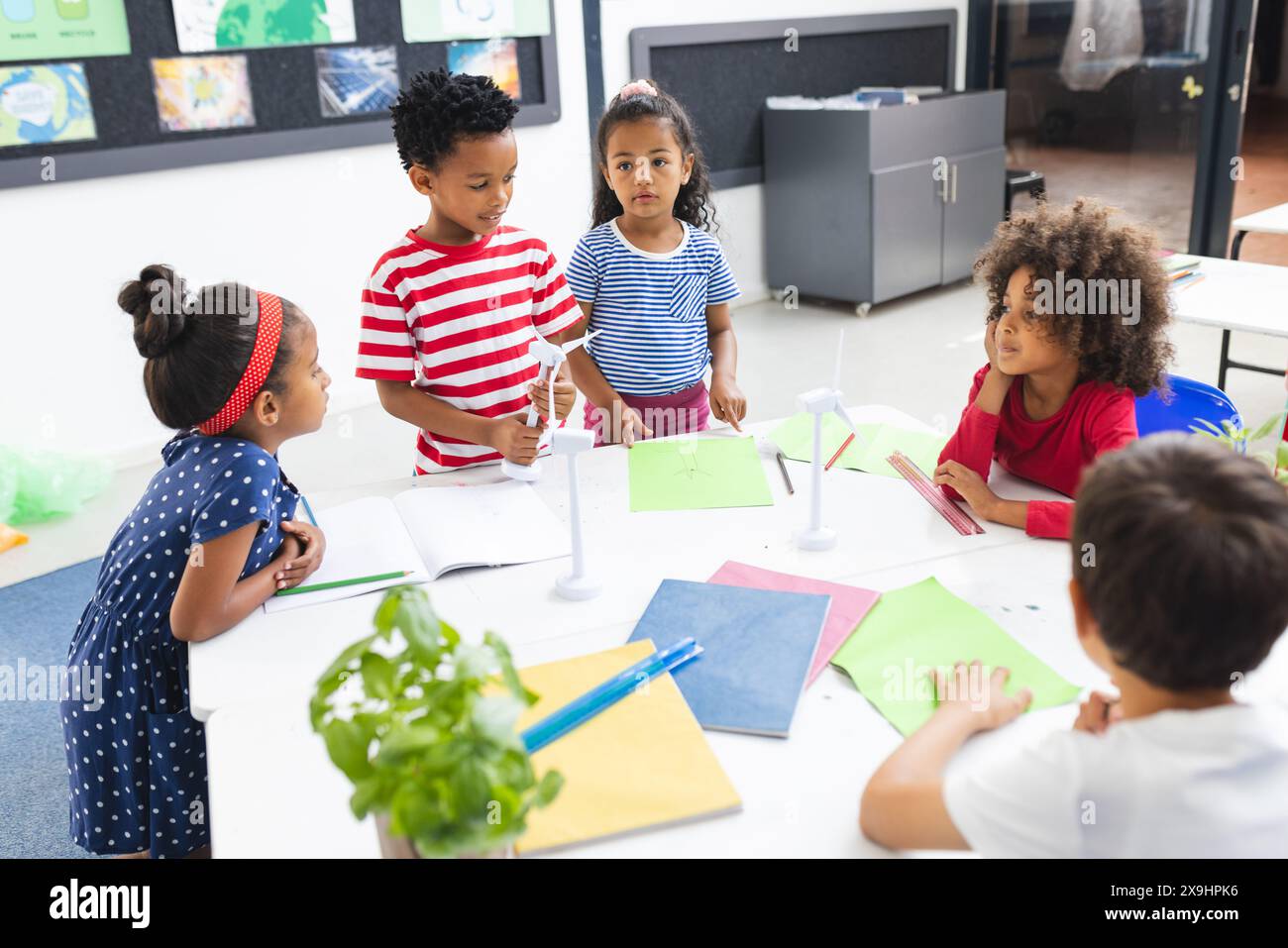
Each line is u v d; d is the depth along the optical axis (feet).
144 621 3.56
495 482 4.46
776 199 13.98
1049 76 15.01
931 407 10.34
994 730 2.70
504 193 4.67
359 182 10.66
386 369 4.84
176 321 3.35
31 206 8.87
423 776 1.84
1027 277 3.75
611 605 3.44
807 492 4.25
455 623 3.35
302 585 3.61
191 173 9.64
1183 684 2.08
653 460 4.60
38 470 8.67
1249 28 13.01
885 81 14.96
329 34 9.98
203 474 3.44
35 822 5.19
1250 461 2.09
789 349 12.37
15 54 8.47
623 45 12.23
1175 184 14.16
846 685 2.98
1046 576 3.53
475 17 10.83
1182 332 12.22
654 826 2.44
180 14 9.17
